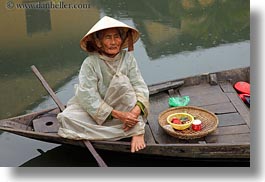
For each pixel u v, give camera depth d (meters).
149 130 3.27
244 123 3.30
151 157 3.07
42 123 3.35
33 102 4.32
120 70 3.02
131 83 3.12
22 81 4.82
